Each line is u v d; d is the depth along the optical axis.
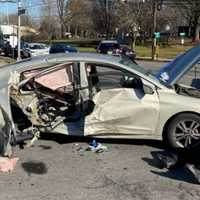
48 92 7.06
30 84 7.04
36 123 7.01
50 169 6.00
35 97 7.04
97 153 6.76
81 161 6.37
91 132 6.99
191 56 7.71
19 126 6.95
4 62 34.50
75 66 7.06
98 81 7.09
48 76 7.08
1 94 6.51
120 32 78.12
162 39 74.00
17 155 6.54
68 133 7.04
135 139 7.50
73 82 7.07
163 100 6.89
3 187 5.33
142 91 6.97
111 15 80.50
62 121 7.06
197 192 5.31
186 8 70.94
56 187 5.36
